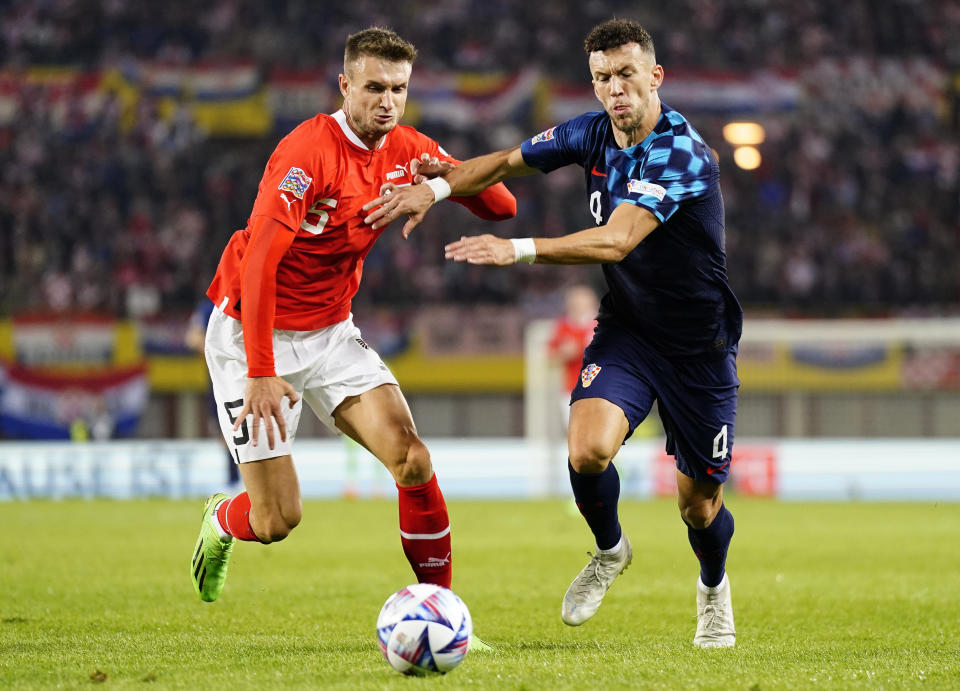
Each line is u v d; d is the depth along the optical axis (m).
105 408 88.94
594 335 20.55
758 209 107.00
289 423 19.91
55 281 97.69
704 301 19.27
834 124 113.81
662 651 19.00
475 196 20.91
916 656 18.64
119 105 110.31
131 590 27.73
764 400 91.88
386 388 19.77
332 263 19.62
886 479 76.38
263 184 18.50
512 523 51.09
